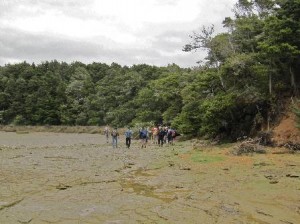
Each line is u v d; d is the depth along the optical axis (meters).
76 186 16.17
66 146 39.31
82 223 10.77
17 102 98.81
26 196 14.04
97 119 92.12
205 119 33.97
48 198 13.80
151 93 69.94
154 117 67.38
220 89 36.34
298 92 31.34
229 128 34.97
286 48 29.61
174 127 47.47
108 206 12.73
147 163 23.78
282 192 14.48
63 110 96.88
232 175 18.34
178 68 85.31
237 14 46.38
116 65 138.38
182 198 13.98
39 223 10.73
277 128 29.03
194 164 22.47
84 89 105.12
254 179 17.08
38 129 86.69
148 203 13.20
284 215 11.62
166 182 17.12
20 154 29.12
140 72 107.00
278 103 31.58
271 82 33.50
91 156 27.98
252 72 33.41
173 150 31.70
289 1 31.23
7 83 105.00
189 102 41.12
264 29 32.44
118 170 20.83
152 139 47.84
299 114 26.77
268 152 25.58
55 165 22.61
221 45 36.12
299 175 17.39
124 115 81.94
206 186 16.03
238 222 10.95
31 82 103.19
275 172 18.56
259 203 13.07
